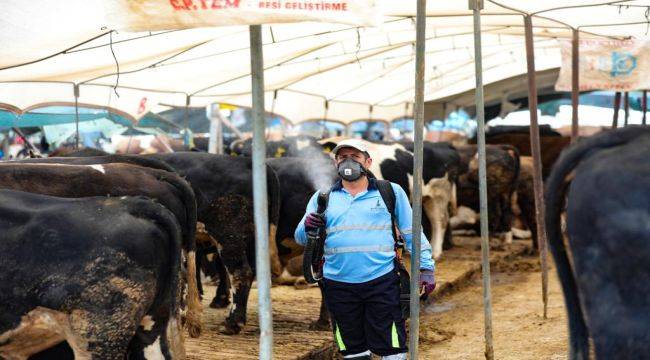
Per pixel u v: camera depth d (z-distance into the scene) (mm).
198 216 10953
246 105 20641
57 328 6016
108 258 5996
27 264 5895
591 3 12023
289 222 11812
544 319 13273
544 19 13961
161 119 20859
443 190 18891
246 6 5430
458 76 25219
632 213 4715
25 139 16531
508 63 24406
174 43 11391
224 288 12680
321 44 14648
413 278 7574
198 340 10461
